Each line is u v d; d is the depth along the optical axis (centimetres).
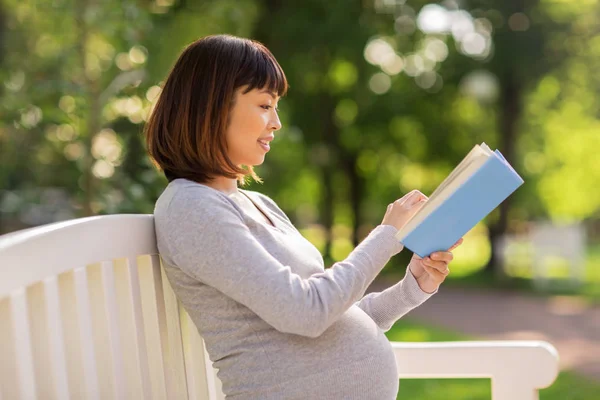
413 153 1841
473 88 1535
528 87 1667
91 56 648
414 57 1714
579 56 1608
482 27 1638
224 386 199
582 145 2183
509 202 1719
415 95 1723
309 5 1582
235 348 195
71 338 168
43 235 154
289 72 1609
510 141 1661
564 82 1681
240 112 203
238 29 751
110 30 607
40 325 155
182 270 194
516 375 245
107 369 180
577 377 724
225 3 727
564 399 638
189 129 202
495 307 1247
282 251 202
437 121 1767
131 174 627
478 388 675
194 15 707
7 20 719
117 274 190
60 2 611
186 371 216
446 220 194
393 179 1908
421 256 202
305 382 191
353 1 1594
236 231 187
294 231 224
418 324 1066
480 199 190
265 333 194
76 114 609
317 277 195
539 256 1520
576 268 1520
